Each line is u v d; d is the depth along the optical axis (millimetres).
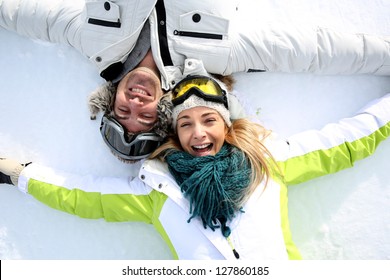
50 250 1539
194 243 1331
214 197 1308
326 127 1454
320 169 1417
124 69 1426
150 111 1352
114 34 1374
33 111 1550
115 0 1349
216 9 1355
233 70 1461
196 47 1386
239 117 1418
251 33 1413
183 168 1342
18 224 1542
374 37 1443
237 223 1325
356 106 1544
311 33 1428
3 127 1542
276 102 1546
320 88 1549
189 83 1344
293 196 1532
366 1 1552
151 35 1362
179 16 1365
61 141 1545
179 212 1350
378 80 1542
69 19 1415
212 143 1336
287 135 1542
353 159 1434
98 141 1541
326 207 1535
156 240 1537
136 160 1441
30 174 1442
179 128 1341
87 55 1463
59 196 1418
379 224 1532
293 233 1525
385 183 1535
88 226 1542
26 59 1548
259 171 1352
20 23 1455
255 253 1306
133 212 1405
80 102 1546
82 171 1537
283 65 1454
